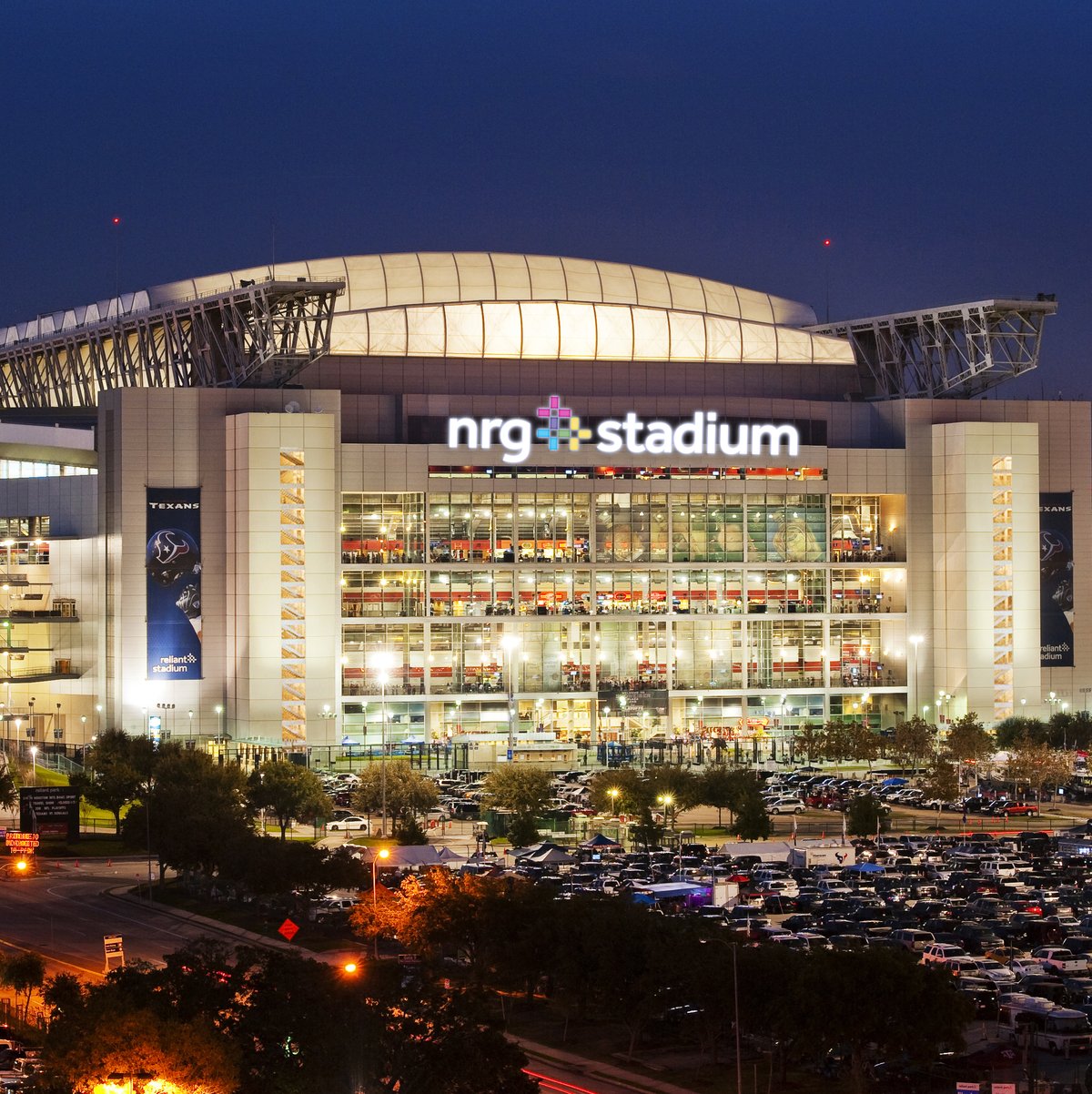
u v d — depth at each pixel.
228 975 101.50
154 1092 88.69
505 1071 93.81
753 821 187.25
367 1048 92.62
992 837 192.88
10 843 179.75
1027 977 122.88
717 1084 107.81
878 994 102.62
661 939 113.00
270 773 196.12
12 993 128.00
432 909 125.19
